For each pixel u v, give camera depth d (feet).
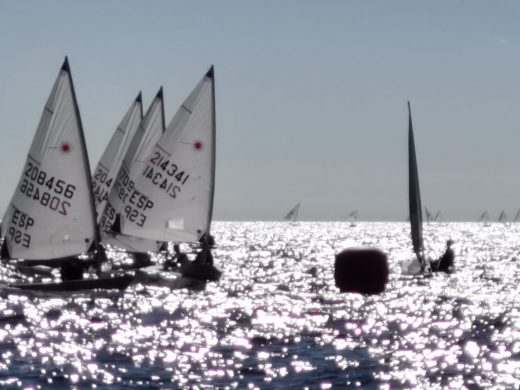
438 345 240.94
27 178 328.70
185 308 314.35
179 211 376.07
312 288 411.95
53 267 402.72
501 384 192.34
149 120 431.43
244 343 242.58
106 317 287.48
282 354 225.56
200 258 374.63
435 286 413.80
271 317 297.53
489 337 256.32
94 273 359.87
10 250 329.31
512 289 406.21
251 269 557.74
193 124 374.22
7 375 196.13
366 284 371.76
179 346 237.04
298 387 188.14
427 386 190.19
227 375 199.52
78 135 327.26
